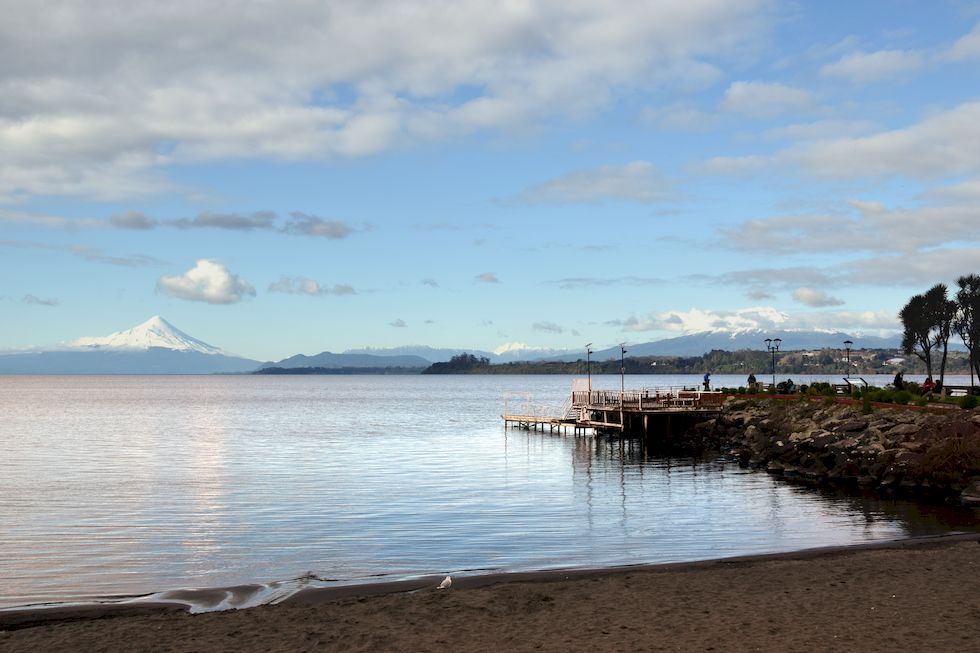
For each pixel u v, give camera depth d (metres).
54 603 20.80
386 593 20.41
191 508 37.03
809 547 26.58
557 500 39.03
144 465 56.16
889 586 18.78
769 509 34.84
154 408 151.25
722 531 30.09
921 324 79.88
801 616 16.48
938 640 14.62
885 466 40.75
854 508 34.47
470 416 122.06
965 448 37.47
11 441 77.12
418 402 179.25
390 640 15.65
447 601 18.50
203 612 18.89
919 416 45.78
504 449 68.12
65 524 32.91
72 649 15.54
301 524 32.69
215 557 26.50
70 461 58.88
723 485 43.22
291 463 57.41
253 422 108.38
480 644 15.30
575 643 15.18
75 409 146.62
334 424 103.44
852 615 16.42
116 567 25.12
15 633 16.64
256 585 22.14
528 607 17.89
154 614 18.58
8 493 42.16
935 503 35.50
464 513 35.31
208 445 72.75
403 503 38.34
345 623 16.92
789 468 48.00
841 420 51.19
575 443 73.62
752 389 76.00
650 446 68.62
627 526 31.56
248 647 15.45
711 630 15.73
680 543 27.92
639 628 16.03
